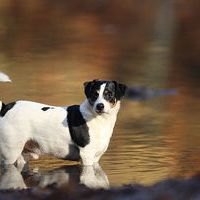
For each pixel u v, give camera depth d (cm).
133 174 1155
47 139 1223
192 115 1714
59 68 2495
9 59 2678
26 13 4350
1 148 1227
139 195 825
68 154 1230
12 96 1956
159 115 1712
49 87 2111
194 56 2847
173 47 3120
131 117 1681
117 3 4878
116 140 1412
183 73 2445
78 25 3841
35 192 898
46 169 1212
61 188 895
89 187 1020
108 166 1212
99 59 2747
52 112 1226
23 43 3128
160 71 2489
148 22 4031
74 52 2905
